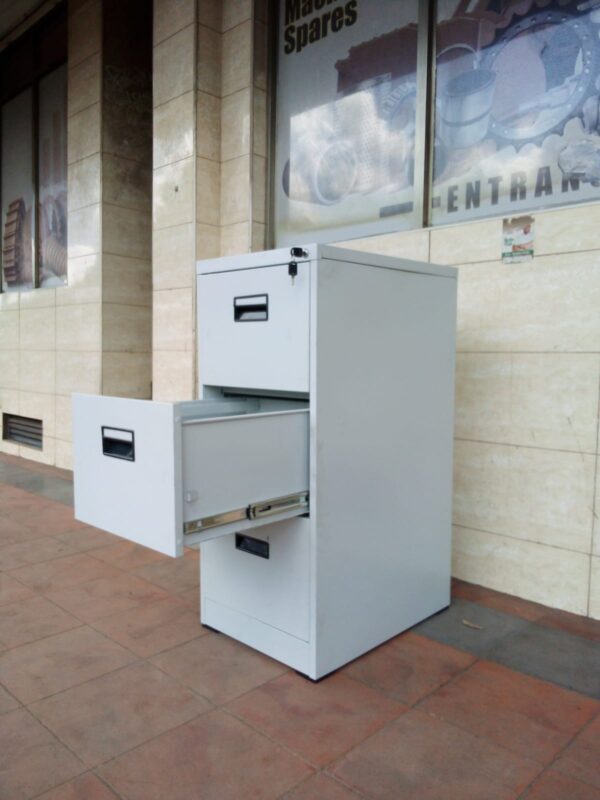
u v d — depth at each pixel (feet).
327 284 7.50
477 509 10.87
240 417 7.01
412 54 11.84
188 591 10.71
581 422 9.58
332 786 5.96
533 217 9.96
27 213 22.91
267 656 8.41
